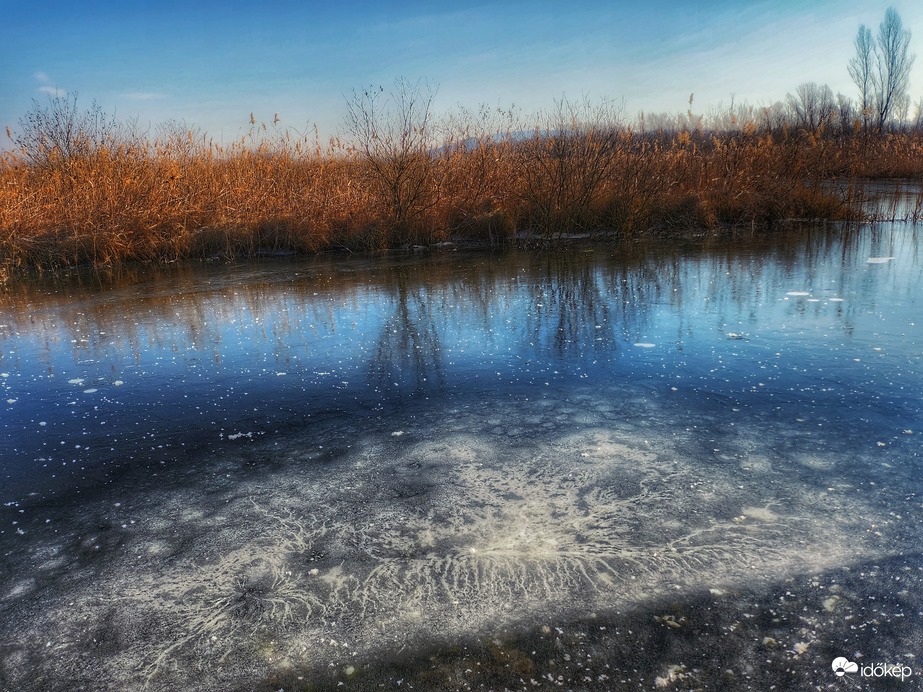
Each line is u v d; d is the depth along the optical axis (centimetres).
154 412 406
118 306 753
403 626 208
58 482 317
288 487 303
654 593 218
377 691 183
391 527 266
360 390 432
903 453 305
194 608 221
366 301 721
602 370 449
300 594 226
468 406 395
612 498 281
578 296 692
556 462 317
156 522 276
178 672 193
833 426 339
